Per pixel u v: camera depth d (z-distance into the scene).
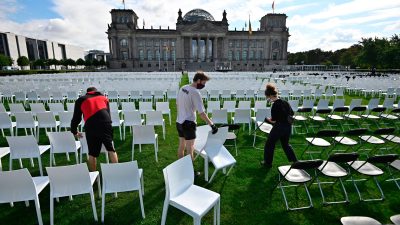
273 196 4.87
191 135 5.23
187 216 4.22
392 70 50.88
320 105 10.64
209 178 5.54
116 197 4.75
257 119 8.51
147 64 94.75
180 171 3.76
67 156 6.51
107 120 5.06
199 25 90.94
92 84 17.67
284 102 5.66
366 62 51.19
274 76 34.25
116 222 4.05
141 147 7.57
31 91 14.21
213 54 95.50
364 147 7.60
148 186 5.23
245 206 4.54
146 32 92.44
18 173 3.57
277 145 7.72
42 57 125.06
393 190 5.12
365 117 9.27
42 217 4.18
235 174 5.75
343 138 6.83
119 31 91.38
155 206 4.51
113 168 3.83
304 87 17.00
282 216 4.28
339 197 4.86
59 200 4.66
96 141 4.98
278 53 98.31
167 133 9.01
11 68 77.06
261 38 96.31
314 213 4.37
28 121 7.95
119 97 13.64
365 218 3.56
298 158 6.76
